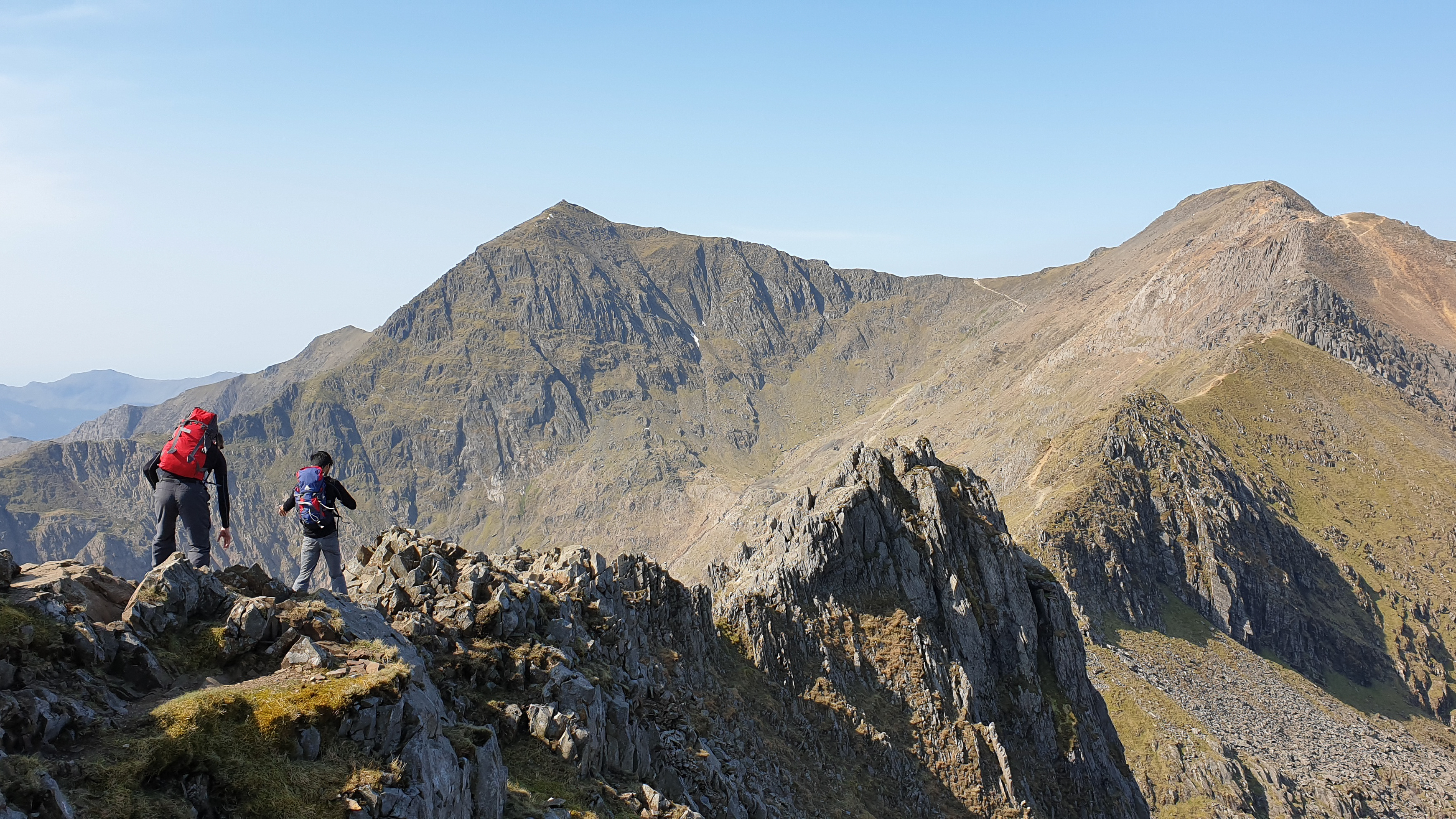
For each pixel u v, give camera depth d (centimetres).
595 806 2309
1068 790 6856
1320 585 19262
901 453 8225
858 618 6750
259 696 1667
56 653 1549
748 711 5159
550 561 3941
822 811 4556
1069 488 18975
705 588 5869
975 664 6962
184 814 1432
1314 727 15000
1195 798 11794
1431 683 17862
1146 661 15162
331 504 2353
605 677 2956
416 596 2681
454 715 2200
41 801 1273
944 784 5825
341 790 1623
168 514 1961
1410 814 12925
